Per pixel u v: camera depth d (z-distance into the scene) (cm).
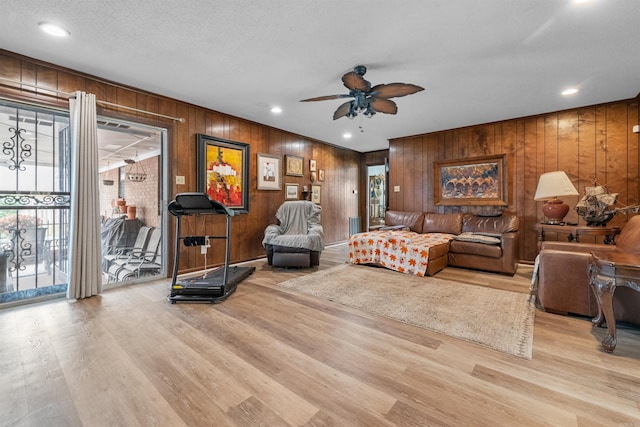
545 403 135
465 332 209
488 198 459
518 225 414
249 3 187
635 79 299
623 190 357
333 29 215
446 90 329
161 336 202
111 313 243
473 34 220
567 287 235
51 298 273
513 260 367
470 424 122
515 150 436
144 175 445
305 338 200
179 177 365
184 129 371
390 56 255
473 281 342
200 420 125
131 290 306
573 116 389
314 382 151
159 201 379
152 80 305
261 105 385
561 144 399
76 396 140
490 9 191
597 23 204
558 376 156
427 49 243
